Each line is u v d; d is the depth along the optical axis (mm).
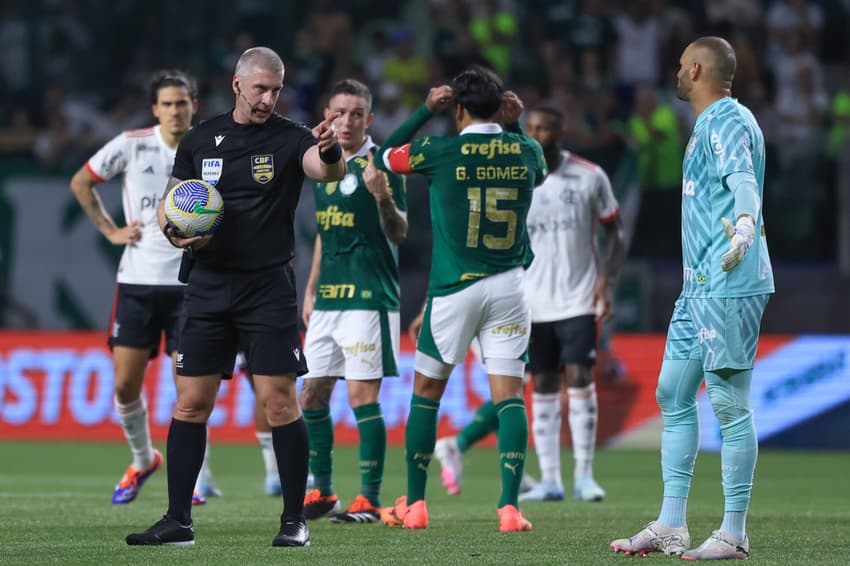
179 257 28703
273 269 20781
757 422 49844
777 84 64438
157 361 50219
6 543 21156
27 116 65562
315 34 65875
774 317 52781
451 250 23141
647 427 49938
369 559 19172
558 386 31969
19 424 51781
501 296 23062
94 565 18422
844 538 22438
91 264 53656
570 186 32031
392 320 26297
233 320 20906
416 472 23891
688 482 20203
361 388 25969
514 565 18656
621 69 64500
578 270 32031
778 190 53938
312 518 26422
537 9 66938
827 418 49406
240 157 20609
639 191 53031
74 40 68938
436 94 23344
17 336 52438
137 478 28969
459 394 49156
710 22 66625
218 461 43156
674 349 20141
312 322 26703
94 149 54000
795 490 34594
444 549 20500
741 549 19516
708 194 19391
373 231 26000
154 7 69250
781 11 66875
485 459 45375
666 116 53594
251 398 50625
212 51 66938
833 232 53875
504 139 23047
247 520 25516
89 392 51562
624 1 66125
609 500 31391
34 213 53906
